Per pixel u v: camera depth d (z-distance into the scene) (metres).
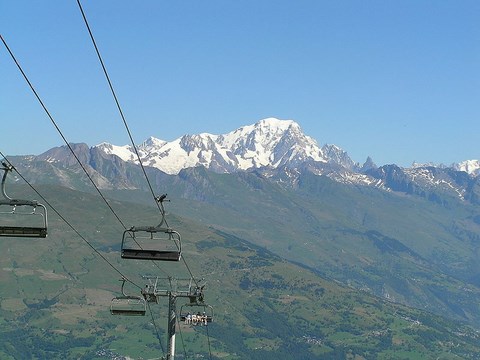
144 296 71.25
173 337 70.50
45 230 44.19
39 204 44.56
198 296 71.88
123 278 77.38
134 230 54.59
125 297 71.44
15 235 44.31
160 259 54.44
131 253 54.41
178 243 54.91
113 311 71.44
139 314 71.12
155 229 54.78
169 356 70.38
